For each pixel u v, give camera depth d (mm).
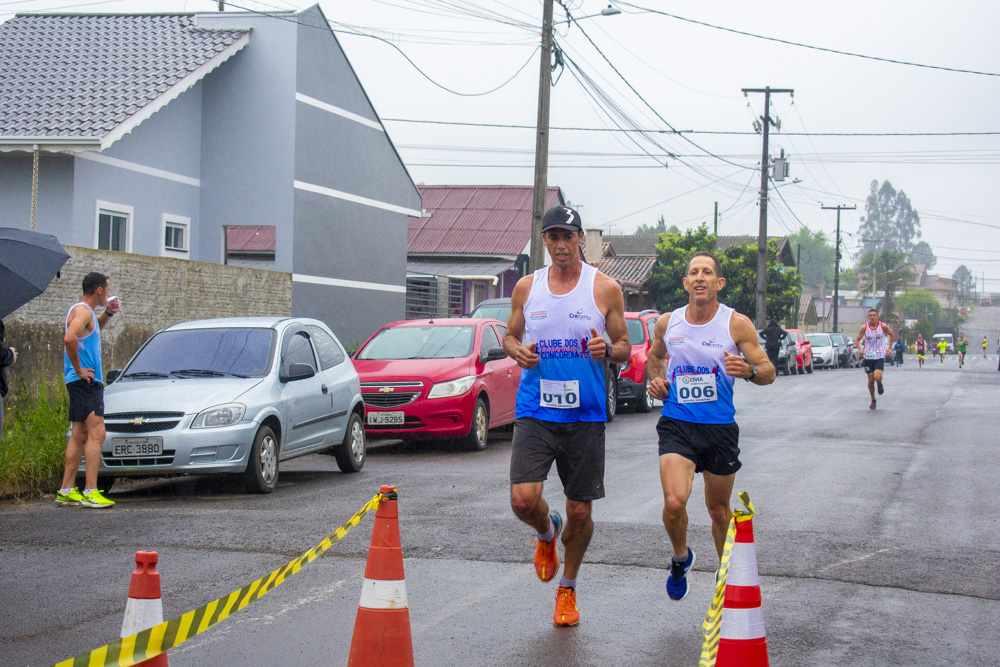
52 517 8445
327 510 8695
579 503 5293
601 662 4770
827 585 6160
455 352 13891
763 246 40562
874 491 9633
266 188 20781
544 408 5227
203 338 10867
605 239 70750
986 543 7285
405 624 4109
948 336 118312
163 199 19641
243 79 20844
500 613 5590
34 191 16281
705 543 7277
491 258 35688
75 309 8945
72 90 18172
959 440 14141
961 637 5172
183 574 6473
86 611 5672
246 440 9539
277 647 5031
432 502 9047
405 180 25641
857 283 147000
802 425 16422
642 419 18109
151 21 21750
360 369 13539
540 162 19922
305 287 21391
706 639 3531
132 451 9383
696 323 5398
